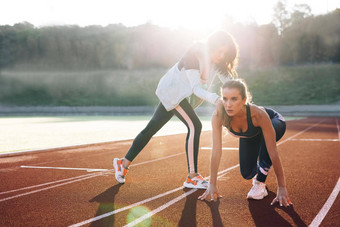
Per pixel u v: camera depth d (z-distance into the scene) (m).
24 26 84.69
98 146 8.11
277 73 53.09
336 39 60.41
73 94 61.38
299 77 50.25
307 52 61.97
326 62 60.59
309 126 15.55
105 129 14.52
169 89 3.60
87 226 2.51
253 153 3.26
